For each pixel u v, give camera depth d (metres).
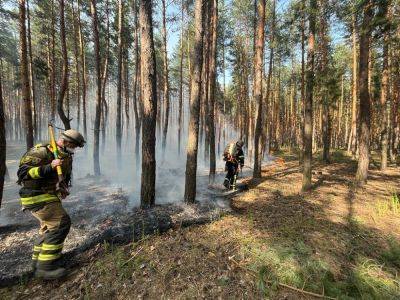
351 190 8.62
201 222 5.20
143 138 5.59
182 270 3.51
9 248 3.96
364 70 9.08
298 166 14.75
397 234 5.17
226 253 3.99
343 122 37.06
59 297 3.07
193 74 6.04
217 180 9.88
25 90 8.30
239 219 5.48
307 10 7.94
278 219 5.59
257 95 10.10
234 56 24.73
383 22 7.06
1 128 4.43
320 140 30.23
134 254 3.88
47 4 14.60
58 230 3.41
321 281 3.39
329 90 15.32
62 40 8.31
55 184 3.49
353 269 3.76
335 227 5.28
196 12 5.95
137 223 4.75
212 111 9.18
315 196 7.70
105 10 15.24
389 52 14.02
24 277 3.39
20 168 3.31
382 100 14.10
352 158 18.02
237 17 19.62
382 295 3.24
